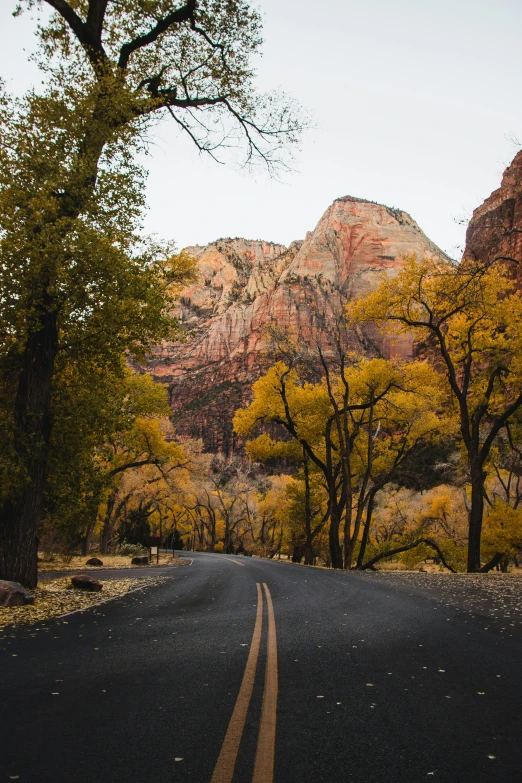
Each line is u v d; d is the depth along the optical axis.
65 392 15.76
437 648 6.89
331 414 32.84
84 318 13.99
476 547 25.77
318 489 40.53
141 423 34.69
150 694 4.95
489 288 25.41
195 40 16.56
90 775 3.28
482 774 3.30
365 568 31.73
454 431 33.53
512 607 10.80
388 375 31.14
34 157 12.91
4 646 7.29
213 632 8.20
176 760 3.50
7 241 12.27
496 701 4.72
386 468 35.41
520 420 29.27
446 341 28.34
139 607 11.55
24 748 3.71
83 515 18.67
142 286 14.09
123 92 13.78
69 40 15.43
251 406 34.84
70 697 4.87
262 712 4.43
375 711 4.46
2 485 12.88
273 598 12.55
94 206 13.17
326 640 7.45
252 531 79.12
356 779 3.22
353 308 28.03
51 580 18.20
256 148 17.86
